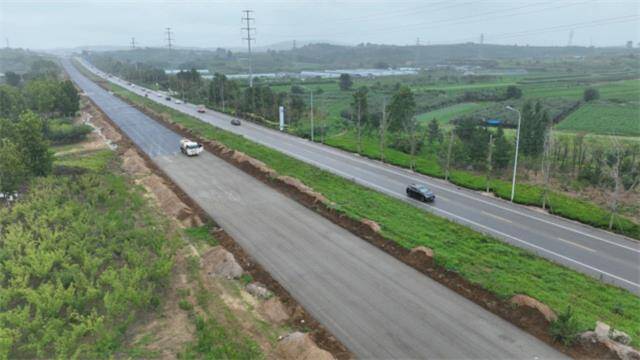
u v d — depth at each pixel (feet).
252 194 139.95
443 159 182.50
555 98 368.27
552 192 147.74
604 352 66.13
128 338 70.59
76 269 87.76
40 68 602.03
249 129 261.44
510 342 68.90
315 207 126.82
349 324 73.51
